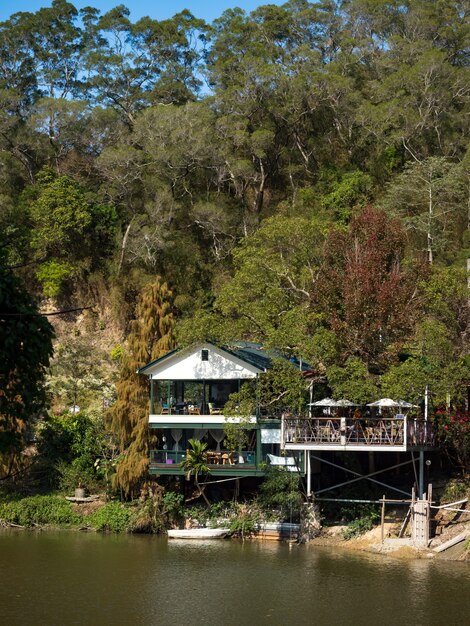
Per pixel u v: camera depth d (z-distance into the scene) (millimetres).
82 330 69688
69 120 81125
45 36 95188
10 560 38000
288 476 43062
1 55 94438
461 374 42625
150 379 45844
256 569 36188
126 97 92688
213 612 30047
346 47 95812
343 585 33500
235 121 80062
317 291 45562
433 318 46344
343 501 42062
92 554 39312
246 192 83062
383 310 43562
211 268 72312
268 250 49562
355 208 74125
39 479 50188
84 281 71750
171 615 29750
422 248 70750
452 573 35438
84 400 59219
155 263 71250
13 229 69688
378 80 92688
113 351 65312
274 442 43906
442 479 44781
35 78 94188
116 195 74438
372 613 29781
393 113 82250
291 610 30281
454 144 84625
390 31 101312
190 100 91375
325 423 43250
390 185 76312
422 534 39219
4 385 18359
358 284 44156
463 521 40844
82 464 49562
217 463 44344
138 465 46094
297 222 49281
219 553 39562
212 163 76625
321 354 42750
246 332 46406
